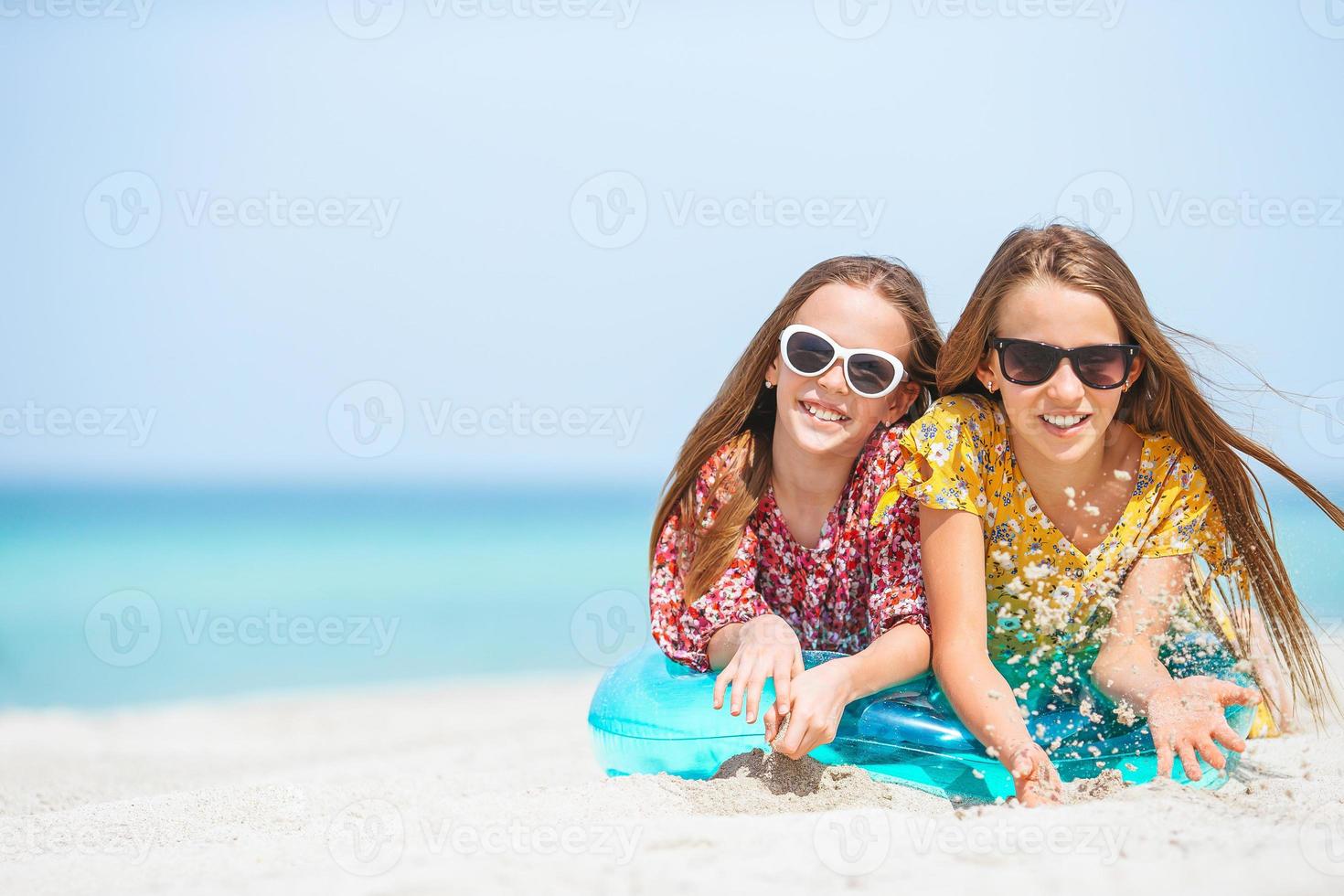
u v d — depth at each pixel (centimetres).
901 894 194
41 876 234
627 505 4066
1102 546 337
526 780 395
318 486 4978
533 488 5100
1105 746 318
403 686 1065
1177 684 299
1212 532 339
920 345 361
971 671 307
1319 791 274
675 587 371
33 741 715
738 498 365
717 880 207
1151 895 191
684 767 333
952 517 324
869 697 329
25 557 2634
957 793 300
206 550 2758
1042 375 310
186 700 1013
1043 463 330
